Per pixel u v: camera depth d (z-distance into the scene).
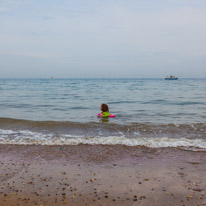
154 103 10.83
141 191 2.25
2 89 25.03
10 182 2.46
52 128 5.25
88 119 6.59
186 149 3.63
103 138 4.30
